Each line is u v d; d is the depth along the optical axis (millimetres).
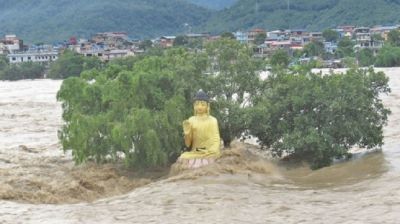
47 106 58500
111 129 21125
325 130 21297
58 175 20922
